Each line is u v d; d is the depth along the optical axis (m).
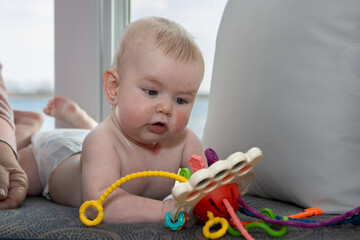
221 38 0.97
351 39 0.67
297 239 0.52
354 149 0.68
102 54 1.46
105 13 1.43
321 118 0.69
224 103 0.88
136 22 0.73
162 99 0.66
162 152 0.79
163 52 0.65
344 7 0.68
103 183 0.66
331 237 0.53
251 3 0.87
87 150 0.71
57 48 1.48
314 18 0.70
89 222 0.58
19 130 1.15
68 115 1.36
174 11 1.39
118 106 0.69
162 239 0.52
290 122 0.72
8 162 0.80
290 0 0.75
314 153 0.69
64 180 0.88
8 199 0.73
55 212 0.67
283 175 0.73
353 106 0.67
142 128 0.67
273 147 0.74
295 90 0.71
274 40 0.76
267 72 0.76
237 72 0.85
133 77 0.67
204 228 0.53
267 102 0.76
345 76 0.67
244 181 0.58
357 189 0.67
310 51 0.70
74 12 1.45
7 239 0.53
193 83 0.67
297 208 0.73
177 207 0.53
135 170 0.74
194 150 0.83
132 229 0.56
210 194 0.53
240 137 0.82
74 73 1.48
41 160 0.98
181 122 0.68
